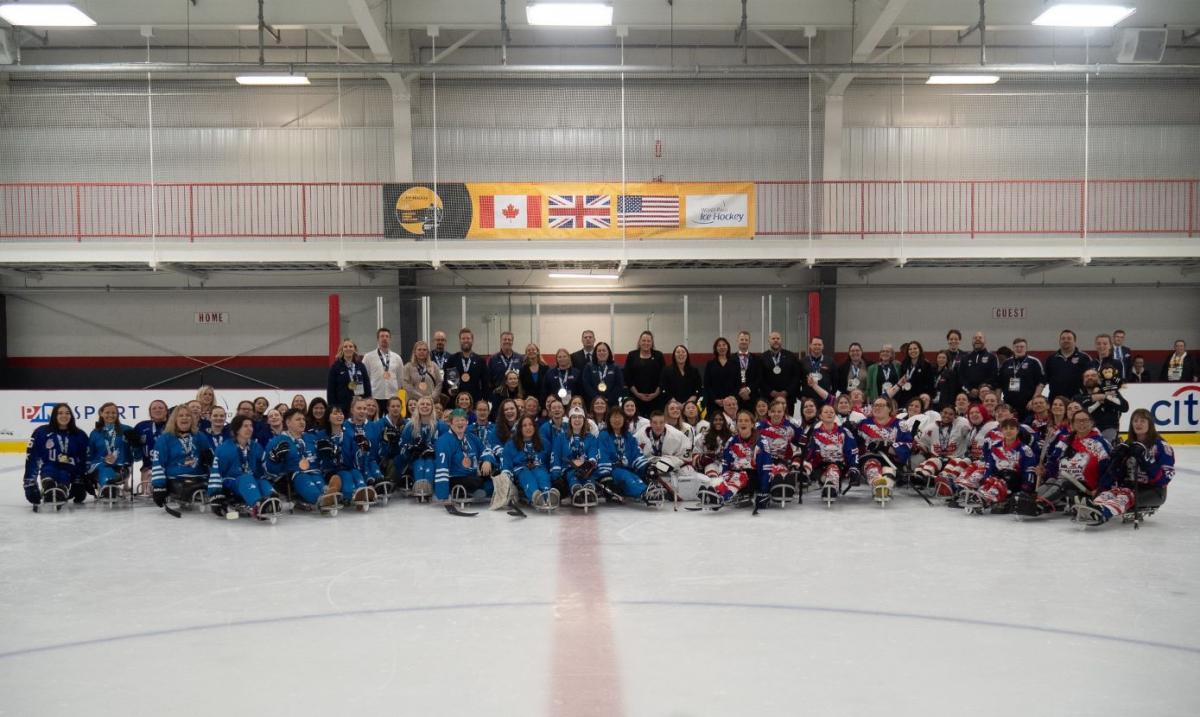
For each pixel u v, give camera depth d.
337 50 19.23
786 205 21.02
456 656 5.18
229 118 21.30
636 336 22.25
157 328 21.95
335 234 21.27
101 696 4.62
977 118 21.38
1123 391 16.69
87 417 16.27
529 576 7.05
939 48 21.30
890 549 8.01
